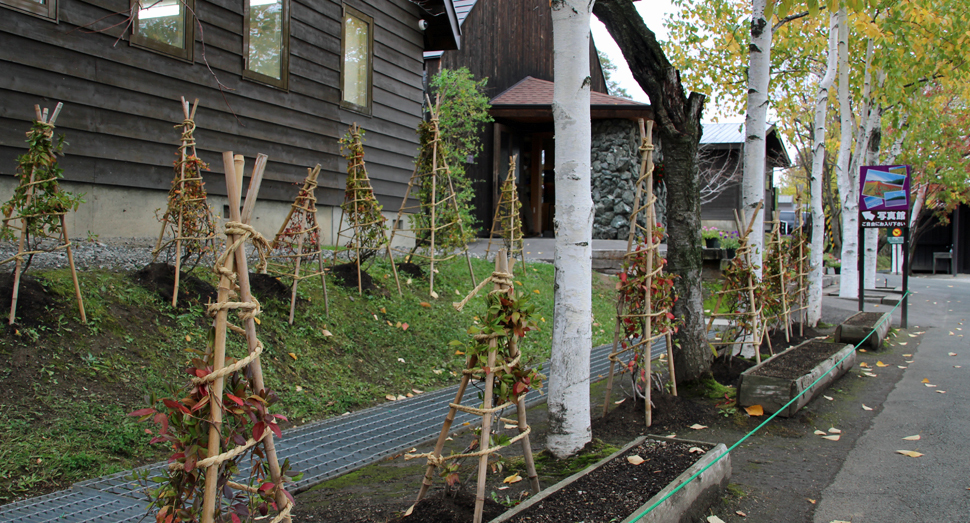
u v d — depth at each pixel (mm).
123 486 3604
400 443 4617
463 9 17609
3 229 4777
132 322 5250
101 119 7305
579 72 3898
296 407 5254
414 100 13180
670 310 5457
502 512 2893
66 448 3922
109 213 7477
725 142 23000
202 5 8453
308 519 3131
